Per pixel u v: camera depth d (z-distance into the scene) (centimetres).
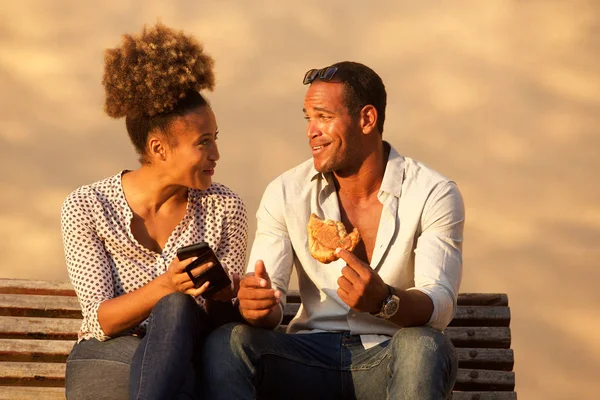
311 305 448
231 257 469
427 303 409
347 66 450
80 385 427
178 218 464
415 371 386
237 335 406
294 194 455
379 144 454
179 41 452
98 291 444
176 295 406
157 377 387
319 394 430
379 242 441
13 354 489
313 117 446
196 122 448
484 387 489
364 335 432
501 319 499
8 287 498
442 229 442
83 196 455
